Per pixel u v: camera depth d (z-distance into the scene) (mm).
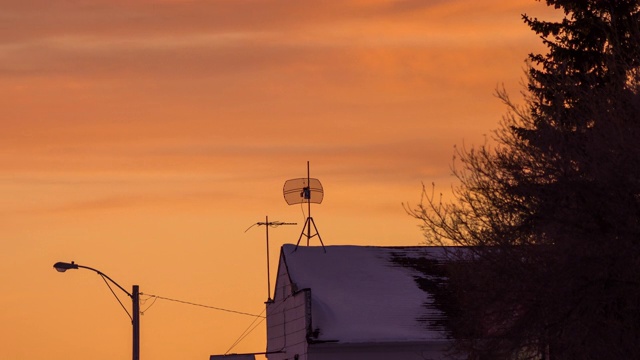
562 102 66875
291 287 97625
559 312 55656
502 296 58062
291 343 97625
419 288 98250
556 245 56469
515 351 60750
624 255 52906
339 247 103562
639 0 82312
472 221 63062
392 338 90875
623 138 54688
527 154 60094
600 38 92125
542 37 96062
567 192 56344
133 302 80250
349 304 95375
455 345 65062
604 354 55344
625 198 53938
